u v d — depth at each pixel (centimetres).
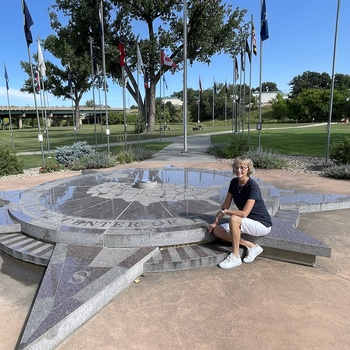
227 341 244
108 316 276
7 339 254
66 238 386
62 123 9312
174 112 7675
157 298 302
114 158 1243
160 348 238
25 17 1062
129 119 7781
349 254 396
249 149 1330
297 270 354
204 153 1538
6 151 1098
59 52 3394
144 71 3219
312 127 4066
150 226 393
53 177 983
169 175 755
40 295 277
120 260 341
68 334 252
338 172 875
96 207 485
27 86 4706
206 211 454
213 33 2891
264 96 9869
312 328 257
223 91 7694
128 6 2764
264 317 272
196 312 280
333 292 310
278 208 537
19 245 404
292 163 1155
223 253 369
